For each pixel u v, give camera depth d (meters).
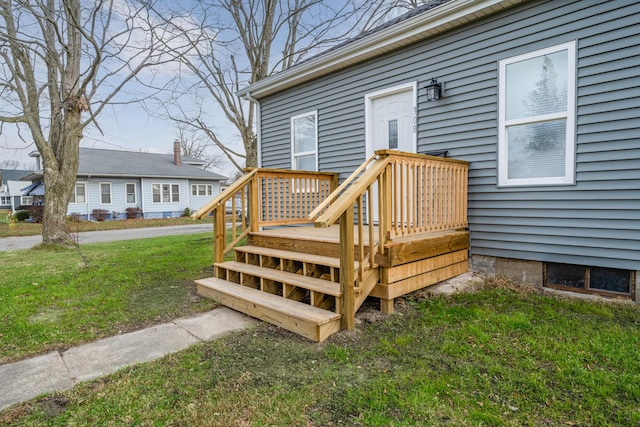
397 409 1.85
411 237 3.61
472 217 4.45
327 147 6.28
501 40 4.12
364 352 2.52
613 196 3.47
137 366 2.38
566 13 3.67
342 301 2.90
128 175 20.81
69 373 2.32
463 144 4.50
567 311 3.23
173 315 3.43
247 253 4.34
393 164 3.23
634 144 3.35
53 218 9.38
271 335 2.87
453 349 2.50
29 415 1.87
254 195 4.75
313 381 2.14
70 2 8.55
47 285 4.67
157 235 13.02
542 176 3.93
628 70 3.36
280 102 7.16
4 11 8.74
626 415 1.76
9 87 9.00
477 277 4.23
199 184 24.86
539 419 1.74
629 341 2.55
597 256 3.59
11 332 3.03
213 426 1.75
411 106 5.09
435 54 4.71
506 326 2.87
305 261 3.53
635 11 3.30
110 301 3.87
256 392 2.04
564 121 3.76
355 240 3.76
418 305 3.43
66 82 9.30
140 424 1.78
